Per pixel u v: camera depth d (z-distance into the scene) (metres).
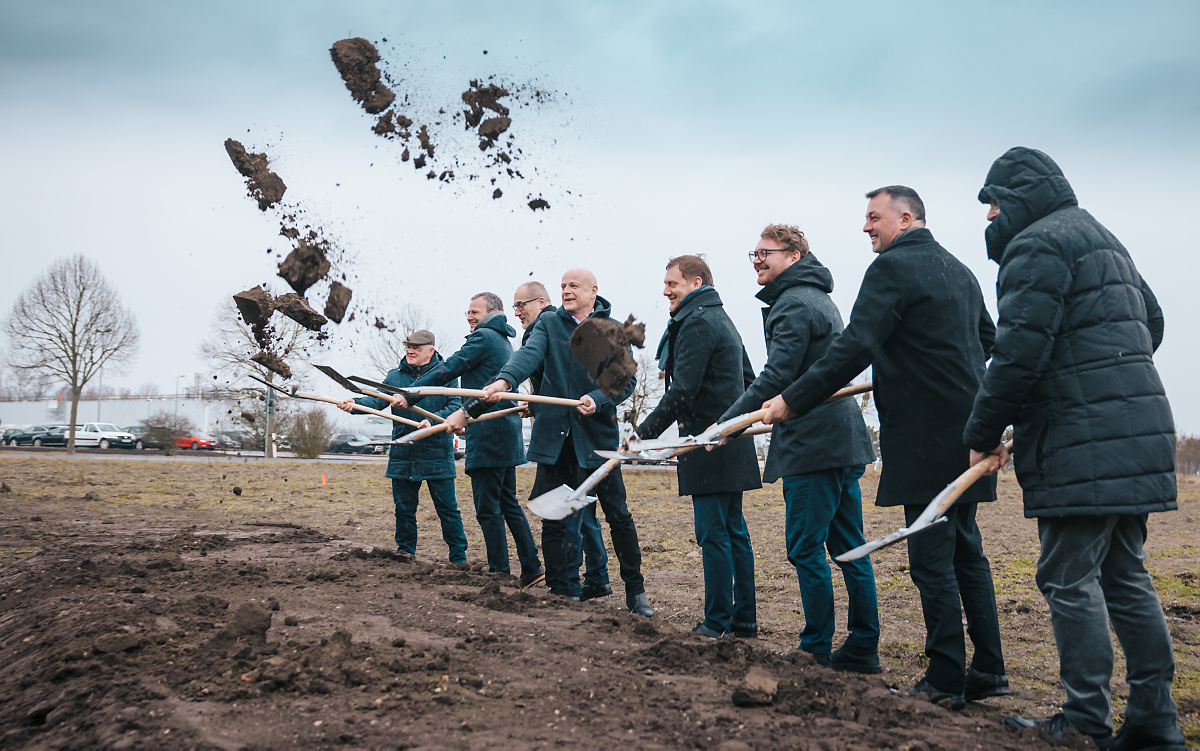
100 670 2.82
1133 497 2.68
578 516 5.54
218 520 9.83
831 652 4.00
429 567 5.70
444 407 6.61
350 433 46.28
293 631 3.50
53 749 2.31
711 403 4.36
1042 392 2.85
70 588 4.41
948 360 3.29
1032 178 3.04
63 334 33.09
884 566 7.03
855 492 4.02
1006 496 16.61
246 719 2.46
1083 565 2.83
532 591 5.34
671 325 4.49
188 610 3.70
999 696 3.47
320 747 2.29
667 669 3.21
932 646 3.29
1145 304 3.19
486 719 2.56
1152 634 2.76
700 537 4.38
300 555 6.18
